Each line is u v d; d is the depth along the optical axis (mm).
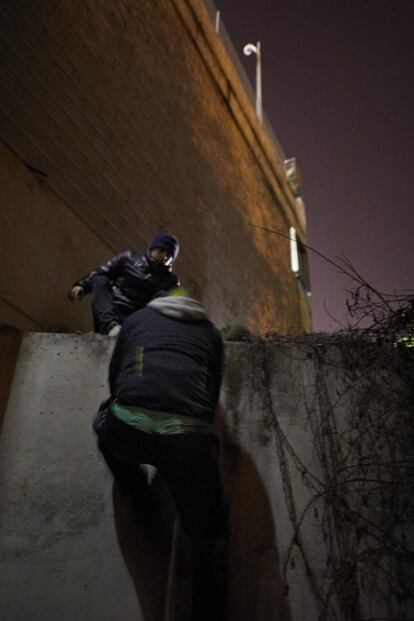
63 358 2734
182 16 7547
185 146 6699
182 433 1839
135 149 5363
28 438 2498
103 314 3391
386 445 2406
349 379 2611
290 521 2301
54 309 3791
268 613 2086
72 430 2525
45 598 2117
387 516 2238
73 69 4527
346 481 2328
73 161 4289
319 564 2184
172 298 2295
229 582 2154
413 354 2568
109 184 4762
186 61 7398
